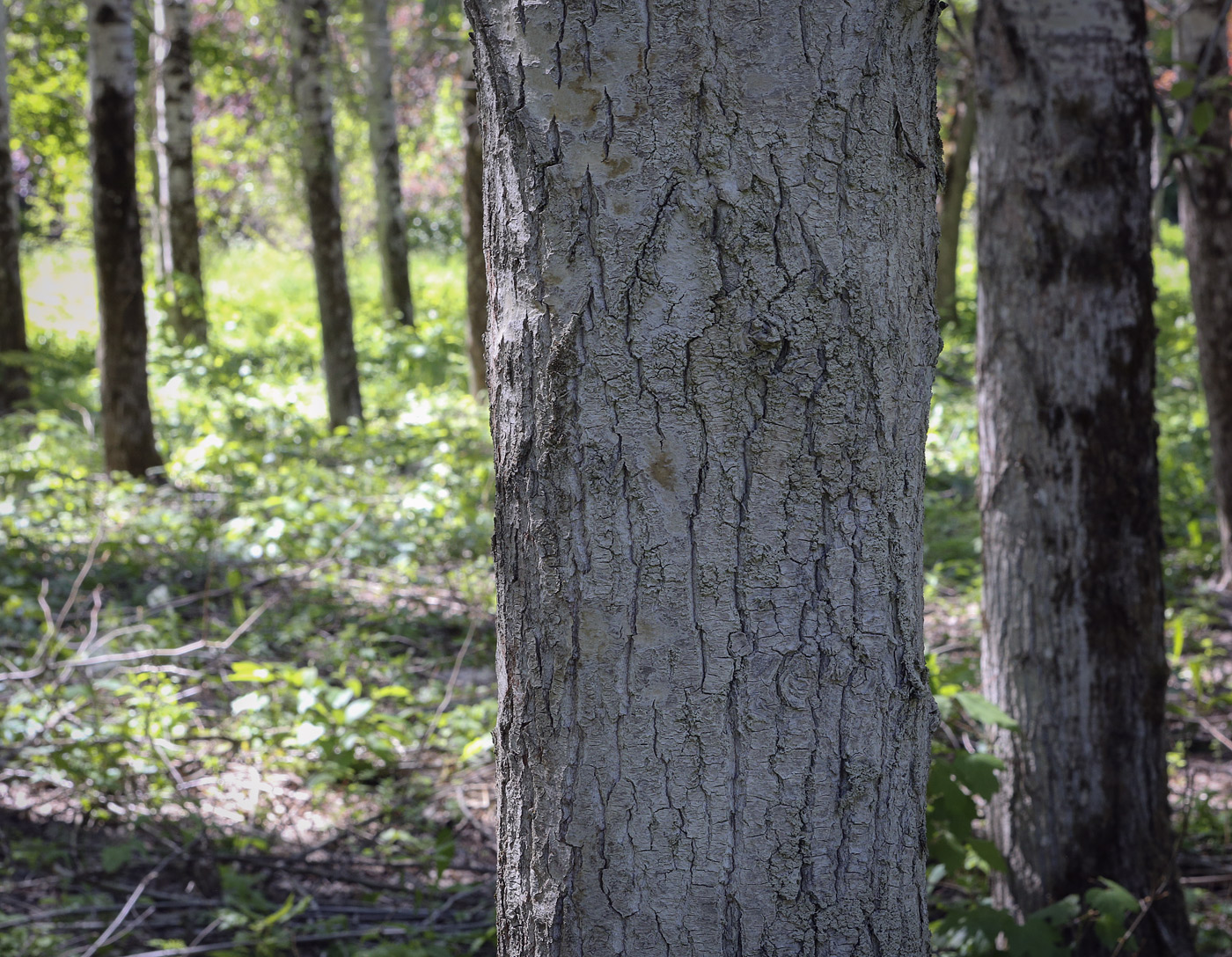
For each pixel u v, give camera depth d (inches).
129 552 279.3
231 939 129.3
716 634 50.3
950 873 130.9
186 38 573.9
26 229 820.6
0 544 275.3
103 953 122.9
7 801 161.6
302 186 807.7
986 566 129.7
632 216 48.4
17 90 657.0
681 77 47.6
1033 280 121.2
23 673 178.2
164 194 644.7
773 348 48.7
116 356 358.0
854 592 51.2
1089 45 117.0
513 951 56.5
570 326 49.4
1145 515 123.3
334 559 275.0
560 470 50.6
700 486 49.4
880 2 48.8
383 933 132.6
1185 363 449.1
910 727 53.9
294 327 625.9
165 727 176.2
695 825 51.3
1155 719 125.3
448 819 166.1
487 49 51.0
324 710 177.3
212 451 350.6
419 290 806.5
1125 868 124.3
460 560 289.0
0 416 441.1
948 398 417.4
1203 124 141.1
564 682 51.8
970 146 598.5
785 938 52.1
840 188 48.8
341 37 659.4
